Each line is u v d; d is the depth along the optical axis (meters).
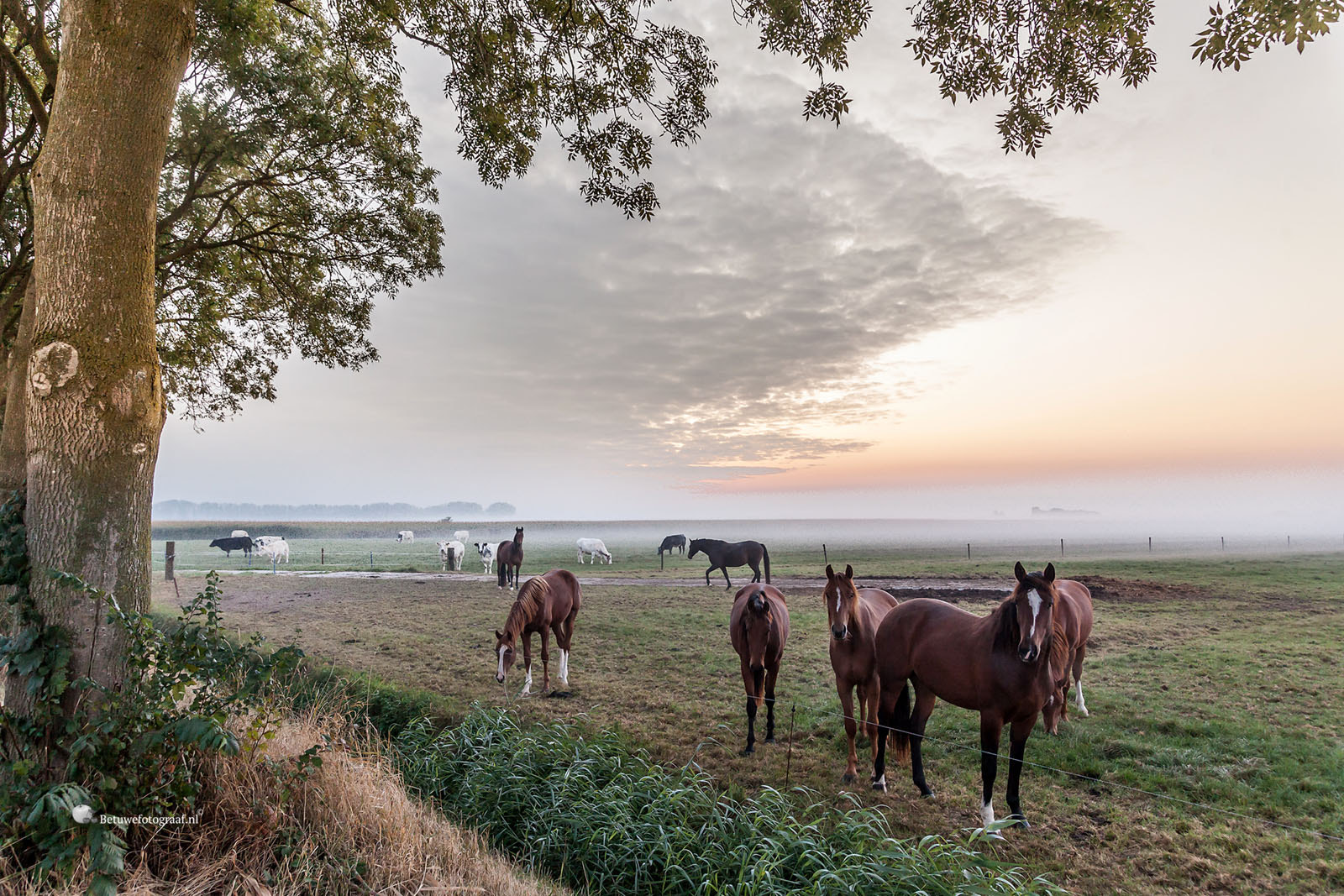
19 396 6.04
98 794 3.06
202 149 9.80
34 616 3.44
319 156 10.65
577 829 4.72
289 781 3.70
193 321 12.23
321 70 10.48
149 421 3.90
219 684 3.76
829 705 8.80
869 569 30.81
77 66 3.81
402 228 11.51
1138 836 5.21
